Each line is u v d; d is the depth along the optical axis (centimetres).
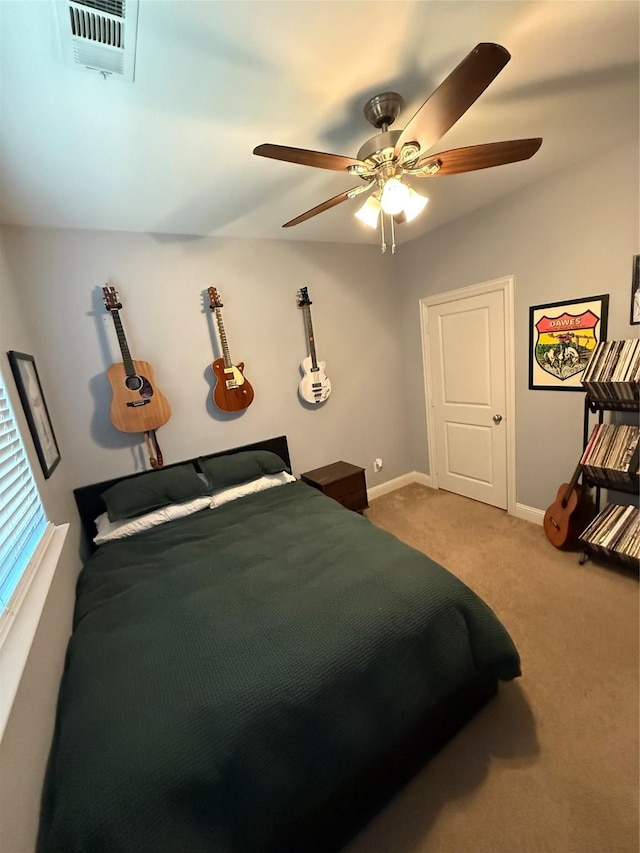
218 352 276
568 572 226
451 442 349
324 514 213
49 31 96
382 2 100
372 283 344
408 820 120
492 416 305
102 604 155
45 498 171
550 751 134
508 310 272
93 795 84
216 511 237
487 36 117
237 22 100
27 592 126
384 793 125
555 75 138
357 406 351
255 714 101
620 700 148
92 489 237
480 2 103
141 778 86
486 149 131
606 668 162
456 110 108
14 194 176
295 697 106
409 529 299
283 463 282
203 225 243
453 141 179
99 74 112
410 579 143
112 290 228
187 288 261
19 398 168
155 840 81
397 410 379
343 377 339
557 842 110
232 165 173
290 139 157
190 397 269
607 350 209
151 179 178
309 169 184
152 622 138
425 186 228
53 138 139
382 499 363
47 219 207
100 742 94
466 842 113
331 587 144
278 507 233
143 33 100
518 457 291
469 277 294
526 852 110
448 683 131
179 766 90
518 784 125
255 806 96
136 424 239
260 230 265
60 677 130
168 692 107
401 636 125
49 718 111
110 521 221
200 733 96
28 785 90
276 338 300
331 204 161
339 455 346
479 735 142
